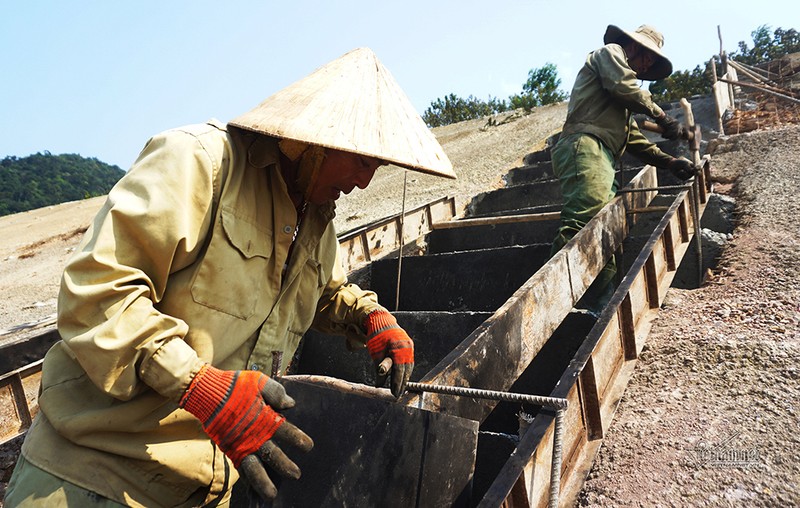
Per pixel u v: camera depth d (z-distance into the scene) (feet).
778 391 9.68
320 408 5.59
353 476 5.21
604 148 16.07
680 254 15.07
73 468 4.87
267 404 4.53
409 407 5.48
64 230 51.90
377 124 5.38
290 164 5.65
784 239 16.26
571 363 8.19
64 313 4.50
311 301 6.42
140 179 4.79
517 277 16.94
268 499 4.34
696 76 63.72
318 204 5.85
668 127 16.17
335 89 5.45
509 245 21.35
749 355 10.90
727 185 22.81
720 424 9.22
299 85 5.50
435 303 18.15
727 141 26.53
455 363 7.11
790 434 8.58
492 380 8.18
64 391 5.07
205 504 5.75
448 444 5.24
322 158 5.43
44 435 5.07
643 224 20.48
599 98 16.17
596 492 8.43
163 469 5.24
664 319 13.29
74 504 4.78
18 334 12.82
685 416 9.60
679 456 8.66
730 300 13.60
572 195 15.72
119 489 4.99
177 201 4.74
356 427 5.39
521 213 22.67
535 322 9.91
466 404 7.38
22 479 4.94
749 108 35.88
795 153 22.63
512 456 5.95
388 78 6.08
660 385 10.74
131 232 4.65
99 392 5.06
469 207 26.12
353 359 15.24
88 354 4.40
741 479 7.96
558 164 16.51
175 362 4.43
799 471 7.88
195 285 5.01
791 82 42.16
